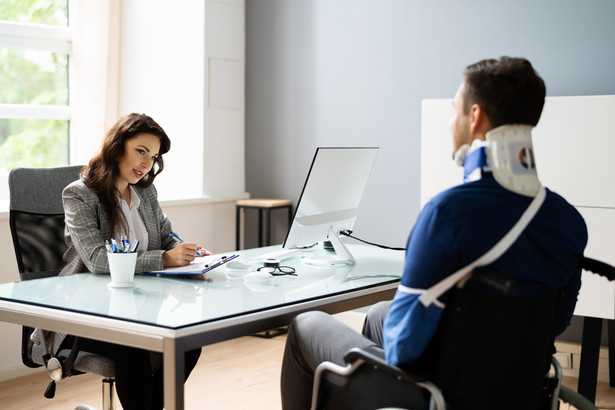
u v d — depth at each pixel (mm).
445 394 1539
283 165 4570
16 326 3455
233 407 3113
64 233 2498
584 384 3145
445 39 3951
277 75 4543
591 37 3564
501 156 1536
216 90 4355
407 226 4129
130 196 2584
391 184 4168
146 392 2176
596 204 3217
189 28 4305
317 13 4359
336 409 1772
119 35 4461
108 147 2422
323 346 1807
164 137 2535
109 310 1795
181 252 2312
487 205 1487
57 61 4258
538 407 1670
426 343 1495
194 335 1663
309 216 2498
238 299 1932
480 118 1570
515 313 1524
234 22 4465
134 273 2277
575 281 1764
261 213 4340
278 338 4195
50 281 2162
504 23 3781
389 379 1639
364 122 4242
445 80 3967
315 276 2291
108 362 2137
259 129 4645
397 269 2436
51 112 4215
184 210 4211
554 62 3664
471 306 1496
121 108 4531
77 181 2432
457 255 1462
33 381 3426
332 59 4324
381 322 2127
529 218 1506
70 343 2236
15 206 2395
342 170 2566
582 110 3219
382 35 4145
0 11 4016
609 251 3203
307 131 4457
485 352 1522
